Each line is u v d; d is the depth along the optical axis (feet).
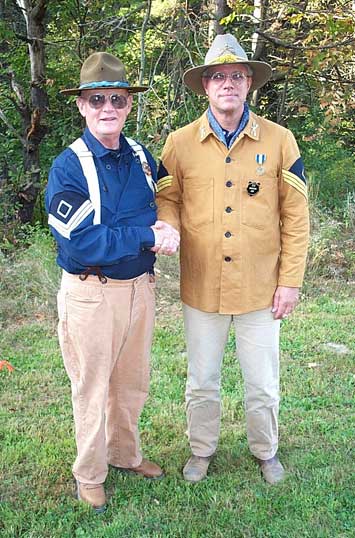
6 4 34.17
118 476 10.91
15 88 31.09
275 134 9.82
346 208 28.22
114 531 9.60
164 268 22.39
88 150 9.10
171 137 10.18
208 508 10.16
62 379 15.33
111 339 9.48
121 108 9.09
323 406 13.76
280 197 10.09
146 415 13.29
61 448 11.96
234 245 9.86
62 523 9.82
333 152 34.94
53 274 21.44
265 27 29.73
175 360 16.26
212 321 10.37
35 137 30.66
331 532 9.56
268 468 11.02
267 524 9.75
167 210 10.14
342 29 26.55
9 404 13.98
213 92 9.50
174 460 11.51
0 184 29.43
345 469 11.12
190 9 27.20
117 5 33.65
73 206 8.87
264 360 10.43
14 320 19.65
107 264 8.98
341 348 17.22
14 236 26.81
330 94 30.63
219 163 9.76
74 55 32.68
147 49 30.04
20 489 10.71
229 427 12.77
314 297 21.68
